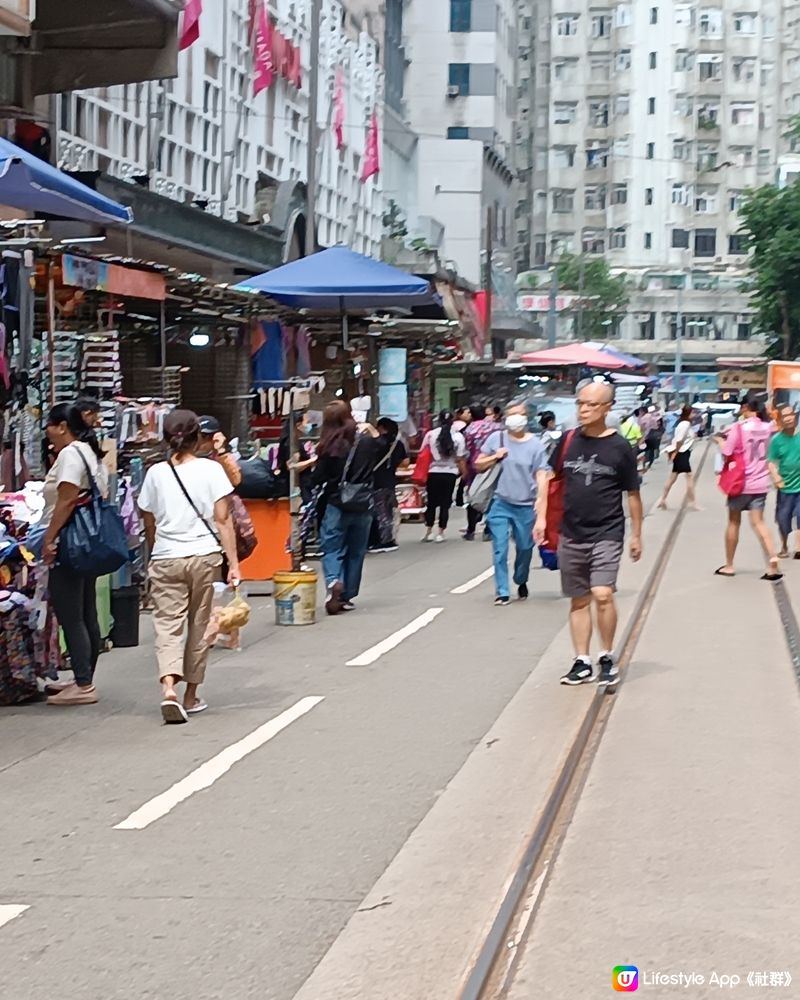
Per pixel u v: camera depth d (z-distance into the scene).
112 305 14.32
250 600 14.48
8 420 11.54
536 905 5.59
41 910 5.66
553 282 60.41
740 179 96.69
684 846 6.31
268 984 4.91
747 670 10.50
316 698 9.63
